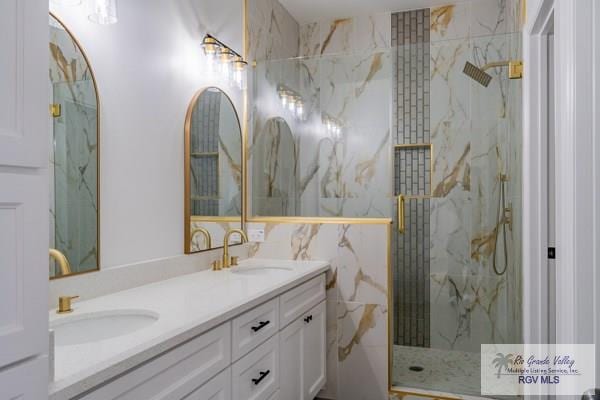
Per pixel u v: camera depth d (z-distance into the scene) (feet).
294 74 9.25
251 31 9.73
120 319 4.83
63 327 4.40
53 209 4.79
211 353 4.55
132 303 5.04
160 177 6.65
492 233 8.26
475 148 8.27
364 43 12.05
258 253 9.02
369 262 8.29
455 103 8.34
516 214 8.00
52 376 2.77
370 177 8.72
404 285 8.71
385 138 8.66
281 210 9.18
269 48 10.64
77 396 2.91
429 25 11.53
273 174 9.27
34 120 2.52
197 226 7.47
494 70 8.12
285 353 6.44
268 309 5.89
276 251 8.89
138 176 6.19
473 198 8.33
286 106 9.28
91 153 5.33
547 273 6.88
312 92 9.11
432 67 8.45
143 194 6.29
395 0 11.14
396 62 8.62
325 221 8.61
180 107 7.16
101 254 5.52
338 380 8.42
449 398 7.88
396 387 8.25
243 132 9.33
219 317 4.56
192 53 7.51
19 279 2.41
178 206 7.06
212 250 7.87
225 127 8.51
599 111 3.43
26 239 2.46
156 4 6.61
